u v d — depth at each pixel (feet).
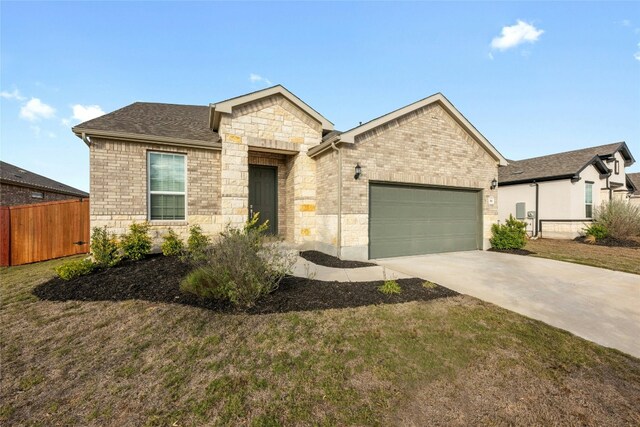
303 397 8.52
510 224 36.29
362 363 10.14
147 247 24.32
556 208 49.01
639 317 14.52
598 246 39.52
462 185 33.45
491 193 35.86
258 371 9.73
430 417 7.75
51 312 14.38
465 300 16.28
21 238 28.07
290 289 17.34
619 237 42.98
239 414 7.87
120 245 23.31
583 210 48.85
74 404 8.43
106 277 19.04
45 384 9.30
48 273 22.33
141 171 25.86
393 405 8.20
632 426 7.40
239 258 15.21
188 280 16.57
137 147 25.76
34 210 28.78
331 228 27.96
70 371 9.97
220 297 15.21
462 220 34.50
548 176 49.26
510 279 21.18
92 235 23.57
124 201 25.26
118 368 10.09
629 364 10.28
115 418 7.86
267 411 7.98
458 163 33.24
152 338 11.94
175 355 10.76
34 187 50.34
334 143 26.53
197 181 27.96
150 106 37.81
